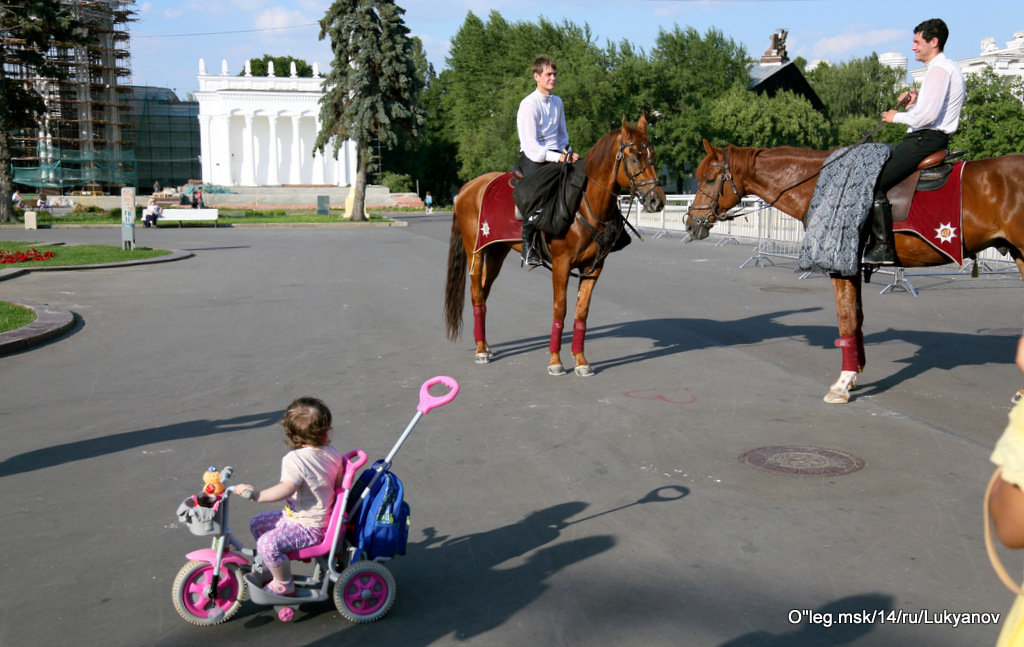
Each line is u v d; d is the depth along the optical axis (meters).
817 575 4.37
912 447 6.46
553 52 72.06
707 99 64.81
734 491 5.60
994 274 17.94
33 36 47.31
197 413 7.75
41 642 3.81
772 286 16.83
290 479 3.85
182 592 3.97
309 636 3.89
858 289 7.99
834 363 9.59
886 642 3.72
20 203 62.44
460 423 7.32
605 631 3.85
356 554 4.00
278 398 8.27
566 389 8.54
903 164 7.48
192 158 103.25
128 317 13.57
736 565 4.50
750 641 3.74
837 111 82.38
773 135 62.97
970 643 3.71
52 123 80.19
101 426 7.35
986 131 44.91
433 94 100.75
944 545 4.70
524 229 9.07
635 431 7.02
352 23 48.66
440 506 5.43
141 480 5.97
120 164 85.44
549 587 4.30
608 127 63.22
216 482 3.92
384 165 94.19
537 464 6.21
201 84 96.00
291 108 96.75
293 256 25.22
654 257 23.59
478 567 4.55
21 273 20.31
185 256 24.77
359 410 7.79
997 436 6.69
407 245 30.05
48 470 6.20
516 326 12.35
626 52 64.69
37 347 11.09
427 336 11.66
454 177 100.81
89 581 4.43
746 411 7.60
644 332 11.74
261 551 3.89
